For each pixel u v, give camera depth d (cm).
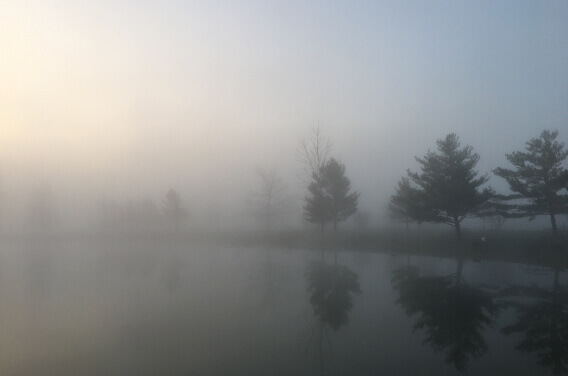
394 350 916
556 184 2961
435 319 1218
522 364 818
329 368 797
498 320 1202
